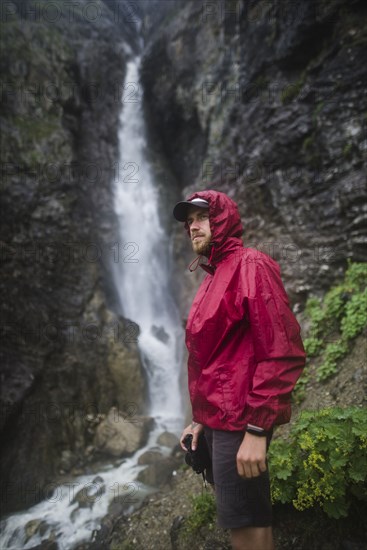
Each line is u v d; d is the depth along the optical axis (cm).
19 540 384
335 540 230
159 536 317
